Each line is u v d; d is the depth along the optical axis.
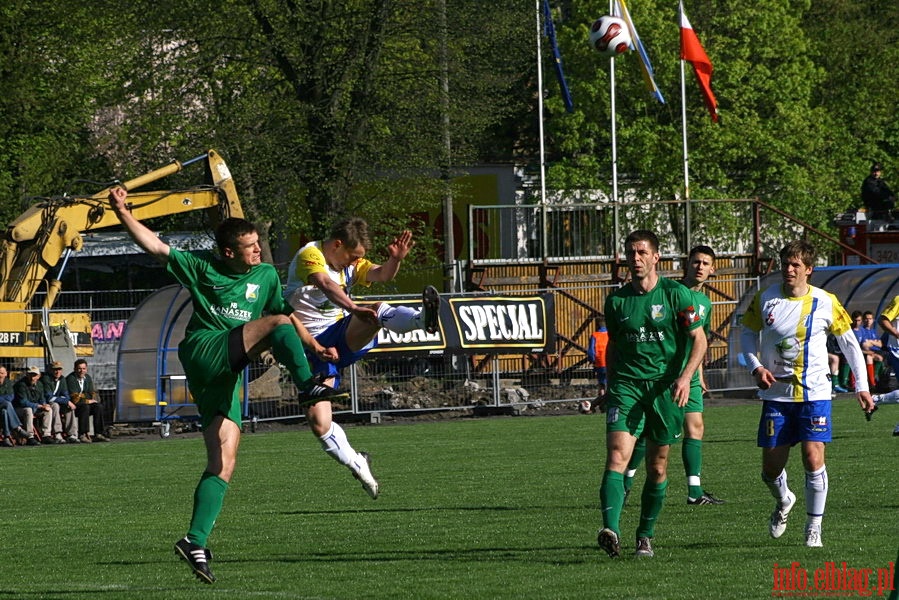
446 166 74.19
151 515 27.33
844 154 102.62
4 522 26.50
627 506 26.31
